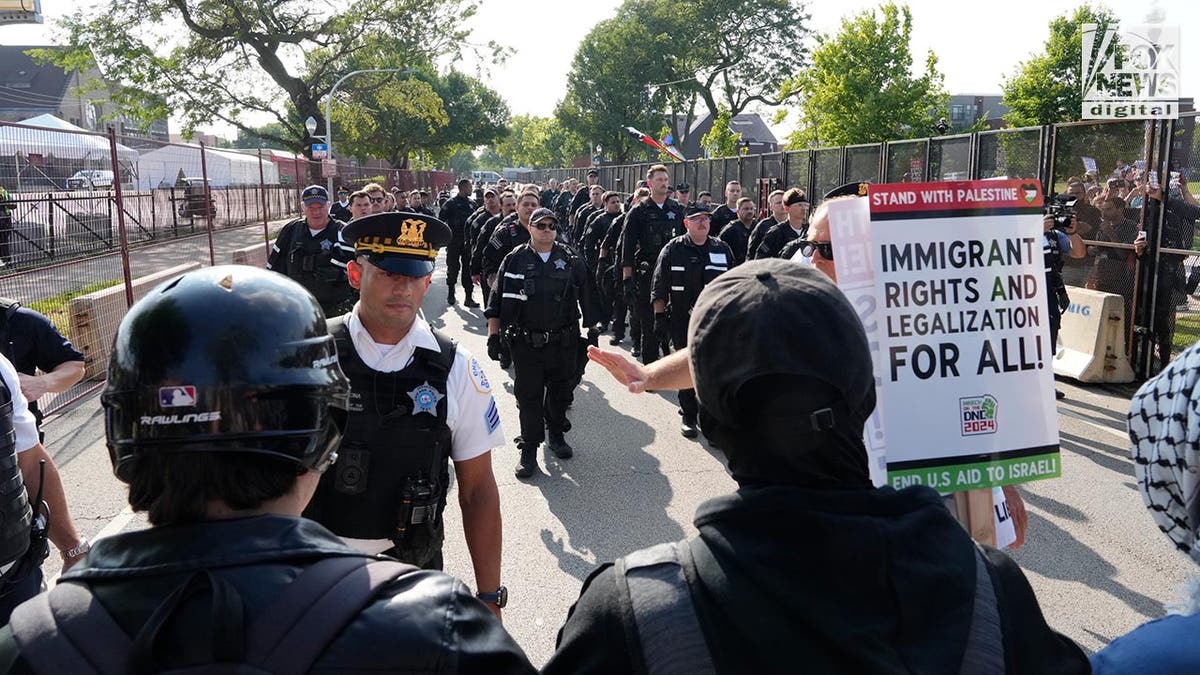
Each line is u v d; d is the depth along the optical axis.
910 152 12.43
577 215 16.19
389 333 2.57
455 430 2.64
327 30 34.09
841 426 1.19
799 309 1.20
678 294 7.54
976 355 2.31
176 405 1.06
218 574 0.99
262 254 17.06
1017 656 1.09
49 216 9.77
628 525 5.30
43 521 2.43
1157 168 8.54
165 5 32.47
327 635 0.96
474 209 14.73
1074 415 7.78
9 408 2.22
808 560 1.09
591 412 8.04
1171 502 1.25
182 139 35.19
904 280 2.29
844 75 29.02
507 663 1.06
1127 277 9.05
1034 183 2.37
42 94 74.44
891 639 1.05
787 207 9.02
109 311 9.15
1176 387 1.21
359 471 2.48
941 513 1.19
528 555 4.85
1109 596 4.32
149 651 0.92
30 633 0.97
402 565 1.09
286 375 1.11
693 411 7.13
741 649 1.06
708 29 64.00
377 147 55.22
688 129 67.56
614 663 1.11
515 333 6.20
